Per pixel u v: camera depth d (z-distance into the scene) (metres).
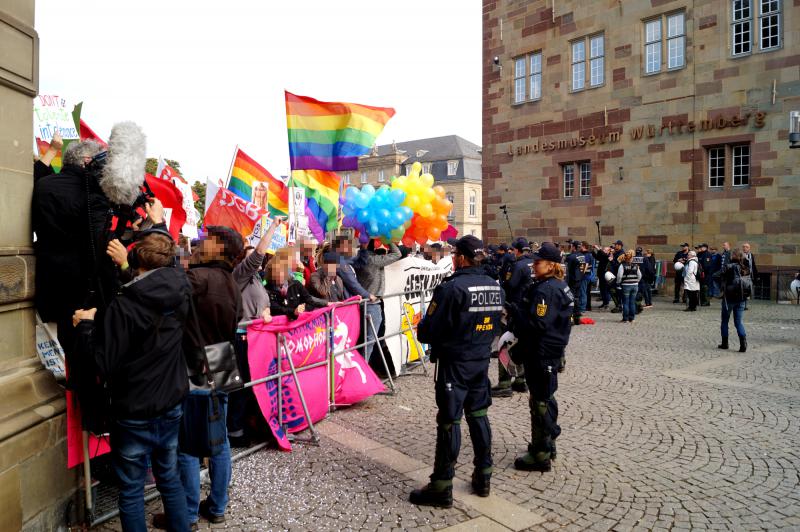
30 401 3.25
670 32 19.28
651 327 12.53
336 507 4.01
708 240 18.44
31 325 3.42
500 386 6.97
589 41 21.27
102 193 3.37
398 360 7.92
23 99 3.31
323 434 5.55
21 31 3.28
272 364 5.24
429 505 4.04
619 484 4.42
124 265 3.27
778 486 4.38
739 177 18.02
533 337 4.64
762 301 16.95
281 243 7.78
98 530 3.63
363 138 7.61
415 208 7.56
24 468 3.14
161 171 7.11
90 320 2.98
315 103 7.59
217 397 3.51
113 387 2.98
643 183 19.89
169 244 3.14
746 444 5.25
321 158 7.63
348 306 6.56
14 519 3.05
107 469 4.25
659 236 19.53
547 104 22.53
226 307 3.72
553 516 3.91
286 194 8.87
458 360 4.07
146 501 4.07
